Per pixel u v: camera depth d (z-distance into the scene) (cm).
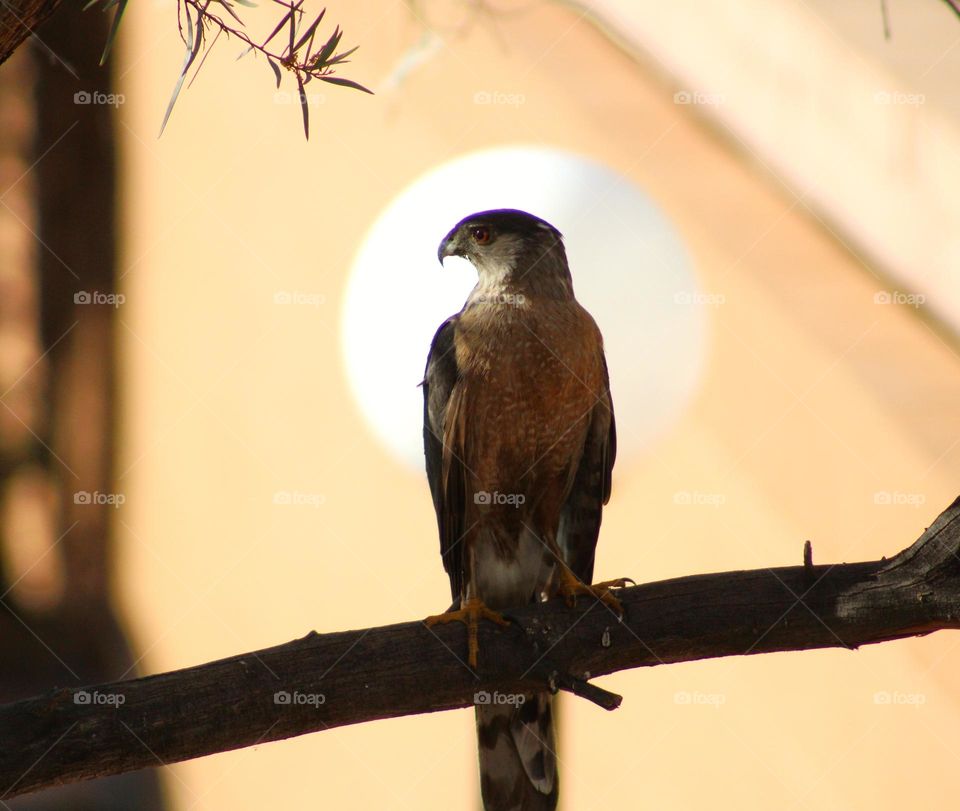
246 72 1290
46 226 1418
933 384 1045
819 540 1059
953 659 1030
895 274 1065
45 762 500
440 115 1198
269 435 1289
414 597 1204
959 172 1037
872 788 1047
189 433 1356
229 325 1323
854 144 1090
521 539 758
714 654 595
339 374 1235
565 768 1158
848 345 1072
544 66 1188
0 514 1411
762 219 1123
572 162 1164
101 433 1416
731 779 1102
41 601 1400
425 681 570
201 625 1330
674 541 1118
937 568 569
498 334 723
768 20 1131
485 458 736
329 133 1247
